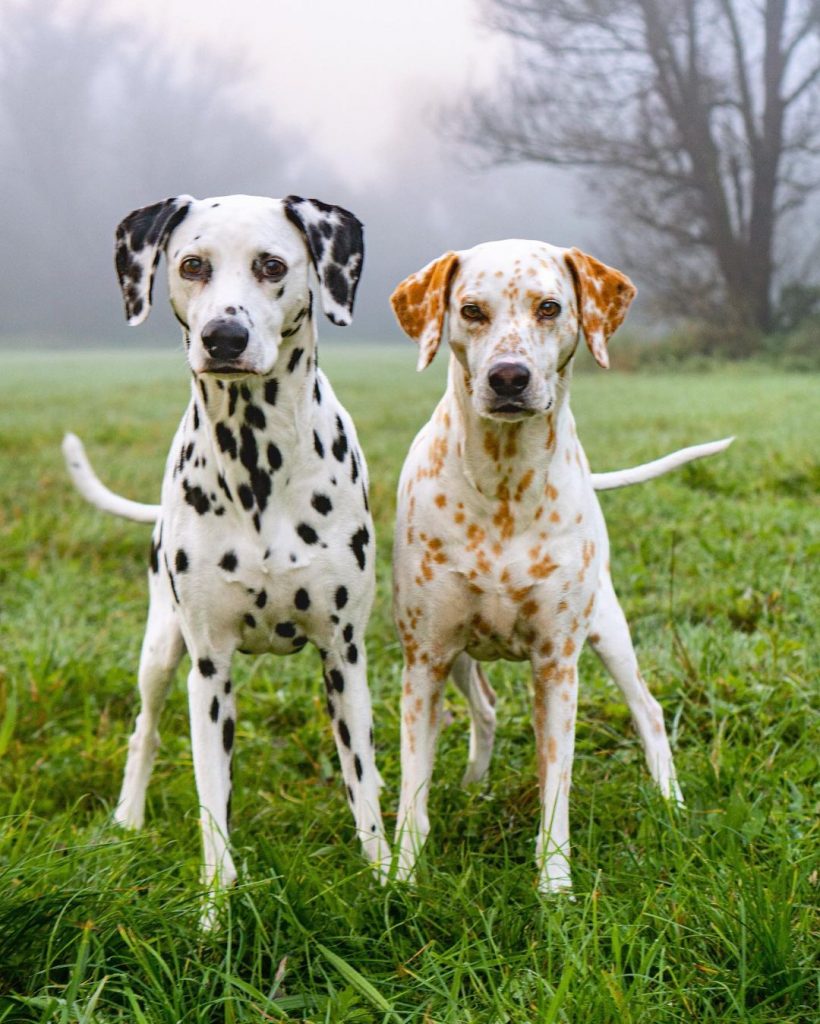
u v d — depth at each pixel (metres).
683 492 8.48
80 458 4.78
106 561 7.45
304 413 3.57
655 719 4.07
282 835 3.85
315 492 3.61
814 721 4.34
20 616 6.29
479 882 3.33
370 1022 2.75
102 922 2.94
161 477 10.09
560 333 3.49
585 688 4.91
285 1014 2.71
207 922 3.09
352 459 3.73
